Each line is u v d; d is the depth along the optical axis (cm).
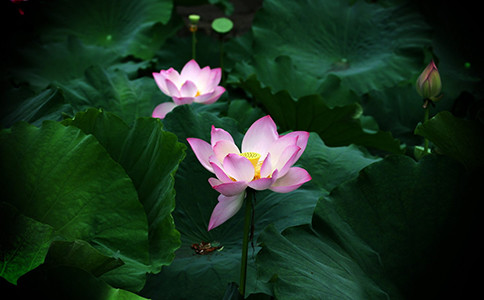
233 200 259
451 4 408
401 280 265
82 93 330
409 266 266
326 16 397
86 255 258
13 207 263
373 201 271
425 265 266
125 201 269
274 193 288
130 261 265
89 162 271
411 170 273
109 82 335
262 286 257
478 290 263
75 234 266
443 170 273
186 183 288
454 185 271
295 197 286
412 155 347
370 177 273
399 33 391
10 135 272
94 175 270
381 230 269
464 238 268
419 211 270
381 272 265
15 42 369
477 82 387
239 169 256
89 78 334
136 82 340
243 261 260
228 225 285
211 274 271
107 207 268
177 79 325
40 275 254
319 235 268
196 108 325
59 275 255
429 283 265
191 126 296
